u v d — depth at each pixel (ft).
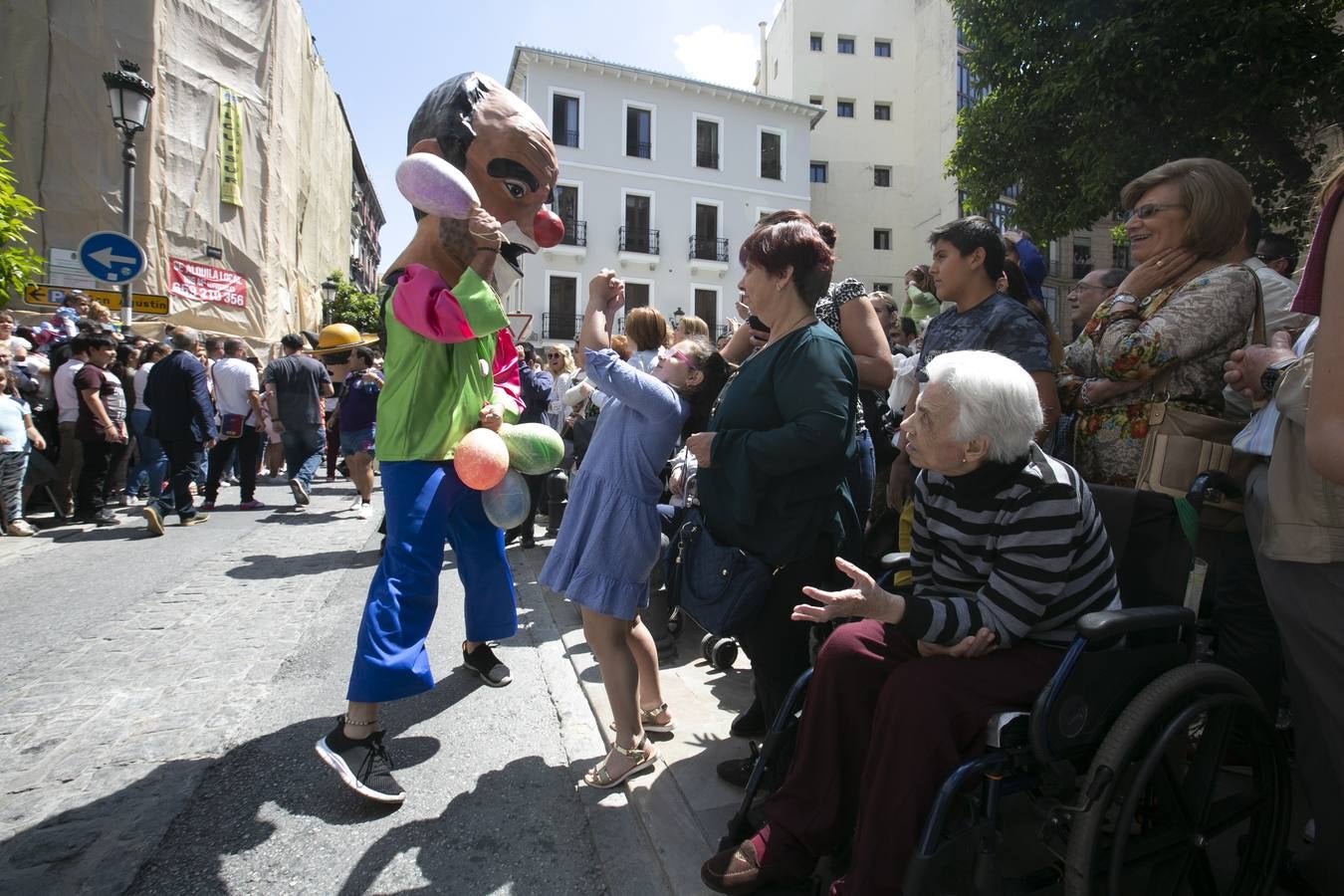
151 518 20.56
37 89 41.42
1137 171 24.71
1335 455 4.34
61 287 28.40
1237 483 6.55
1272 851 5.87
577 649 11.79
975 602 5.34
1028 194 30.42
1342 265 4.40
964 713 5.03
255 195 52.85
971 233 8.57
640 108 81.87
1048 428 8.02
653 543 7.94
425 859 6.73
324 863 6.64
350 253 112.68
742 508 6.59
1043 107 26.61
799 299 7.07
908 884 4.65
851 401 6.73
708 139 85.51
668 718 8.89
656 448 7.87
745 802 6.19
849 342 9.15
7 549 18.95
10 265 23.12
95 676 10.78
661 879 6.38
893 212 96.48
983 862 4.88
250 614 13.69
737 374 7.38
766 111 87.61
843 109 96.37
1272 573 5.51
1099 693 5.13
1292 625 5.40
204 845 6.87
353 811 7.47
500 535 10.34
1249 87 21.61
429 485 8.50
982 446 5.32
